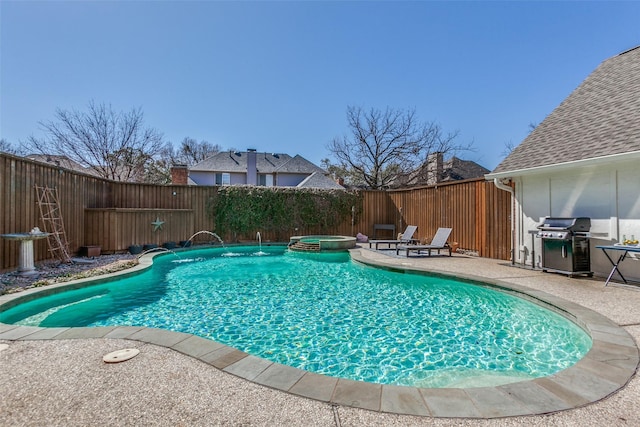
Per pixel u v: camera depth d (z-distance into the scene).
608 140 6.07
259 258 11.16
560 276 6.59
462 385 3.11
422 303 5.85
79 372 2.75
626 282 5.93
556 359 3.63
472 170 25.23
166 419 2.12
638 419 2.11
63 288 5.92
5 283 6.16
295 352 3.94
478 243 10.06
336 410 2.22
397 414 2.18
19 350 3.20
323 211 15.66
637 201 5.80
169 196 13.31
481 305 5.72
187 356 3.06
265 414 2.18
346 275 8.28
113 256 9.99
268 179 28.73
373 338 4.33
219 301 6.02
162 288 7.00
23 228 7.69
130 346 3.29
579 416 2.15
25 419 2.13
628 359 2.92
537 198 7.76
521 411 2.20
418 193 13.57
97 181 11.14
